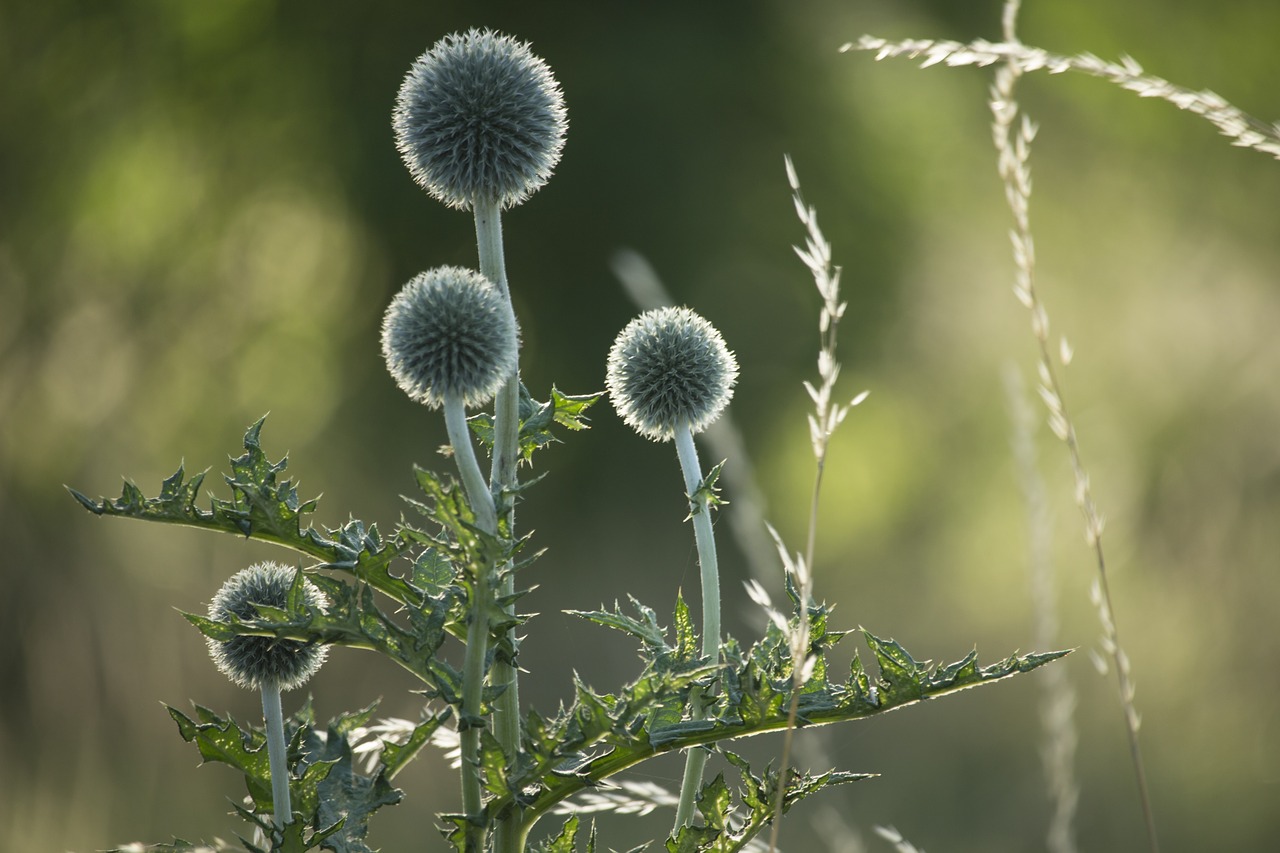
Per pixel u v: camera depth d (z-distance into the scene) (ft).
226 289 53.06
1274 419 48.65
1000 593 57.72
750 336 58.23
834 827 13.15
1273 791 33.78
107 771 34.35
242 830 30.86
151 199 53.98
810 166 58.08
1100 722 39.04
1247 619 41.55
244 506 8.64
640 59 55.83
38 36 50.44
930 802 32.09
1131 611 45.19
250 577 10.03
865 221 59.41
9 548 38.50
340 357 54.75
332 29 55.36
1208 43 59.47
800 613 8.10
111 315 49.60
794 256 57.93
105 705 36.47
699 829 8.46
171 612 38.83
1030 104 61.62
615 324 55.26
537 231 55.77
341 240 56.59
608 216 55.36
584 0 56.65
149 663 37.81
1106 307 59.16
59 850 30.09
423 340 9.11
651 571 51.85
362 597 8.39
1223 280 56.13
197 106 54.34
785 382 59.31
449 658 40.45
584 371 55.26
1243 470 47.73
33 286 46.88
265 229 55.21
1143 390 54.03
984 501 61.98
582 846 27.96
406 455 52.44
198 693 38.34
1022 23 60.59
